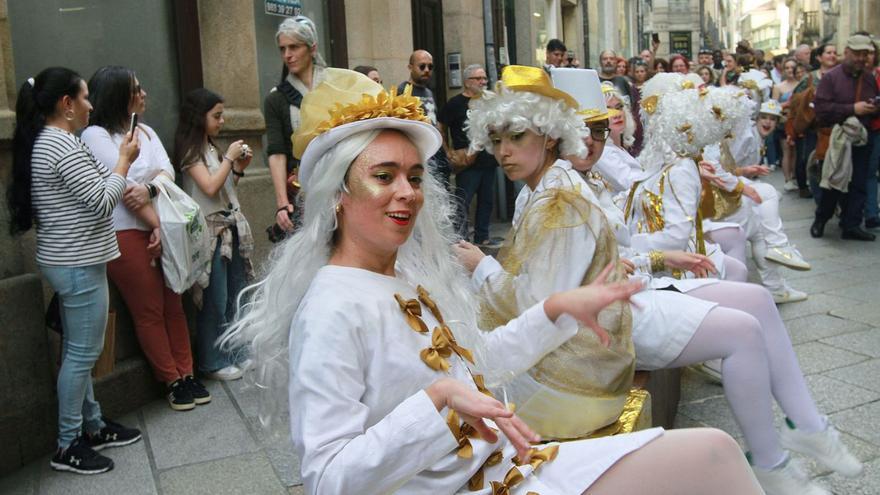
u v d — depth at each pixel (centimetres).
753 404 276
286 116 453
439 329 174
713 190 506
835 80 804
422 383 166
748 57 1338
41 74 341
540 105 256
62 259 339
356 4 725
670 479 170
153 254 409
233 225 467
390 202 170
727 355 276
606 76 961
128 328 430
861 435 355
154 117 495
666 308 282
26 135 338
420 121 175
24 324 362
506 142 263
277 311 175
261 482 333
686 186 383
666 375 351
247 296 477
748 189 507
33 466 360
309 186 177
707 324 276
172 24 508
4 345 352
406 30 764
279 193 452
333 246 179
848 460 290
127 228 405
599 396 244
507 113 256
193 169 449
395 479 151
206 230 432
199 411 418
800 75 1263
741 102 382
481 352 195
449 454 166
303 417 154
